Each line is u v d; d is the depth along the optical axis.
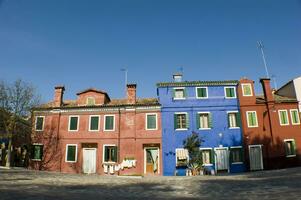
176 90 33.41
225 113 32.56
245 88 33.31
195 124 32.25
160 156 31.45
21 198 10.86
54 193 13.05
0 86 31.02
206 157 31.52
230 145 31.66
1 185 14.96
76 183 18.94
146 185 18.45
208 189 15.50
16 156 33.53
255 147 31.59
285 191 12.23
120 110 33.12
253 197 11.40
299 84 33.91
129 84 34.25
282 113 32.53
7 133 30.92
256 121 32.28
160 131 32.12
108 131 32.69
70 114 33.78
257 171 29.89
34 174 24.44
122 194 13.64
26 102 31.83
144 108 32.94
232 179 21.61
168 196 12.88
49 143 33.22
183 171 30.73
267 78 33.31
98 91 34.88
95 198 11.76
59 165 32.50
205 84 33.34
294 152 31.47
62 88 35.19
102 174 31.42
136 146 31.89
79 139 32.94
